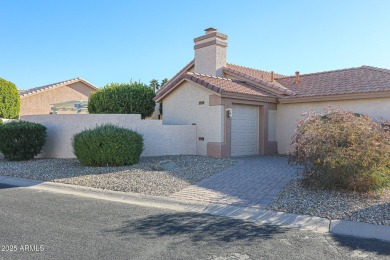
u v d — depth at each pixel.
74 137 12.84
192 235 5.49
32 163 13.34
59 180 10.05
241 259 4.56
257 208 7.00
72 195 8.49
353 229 5.81
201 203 7.45
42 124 15.49
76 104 23.62
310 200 7.39
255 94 15.56
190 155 15.23
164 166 11.62
